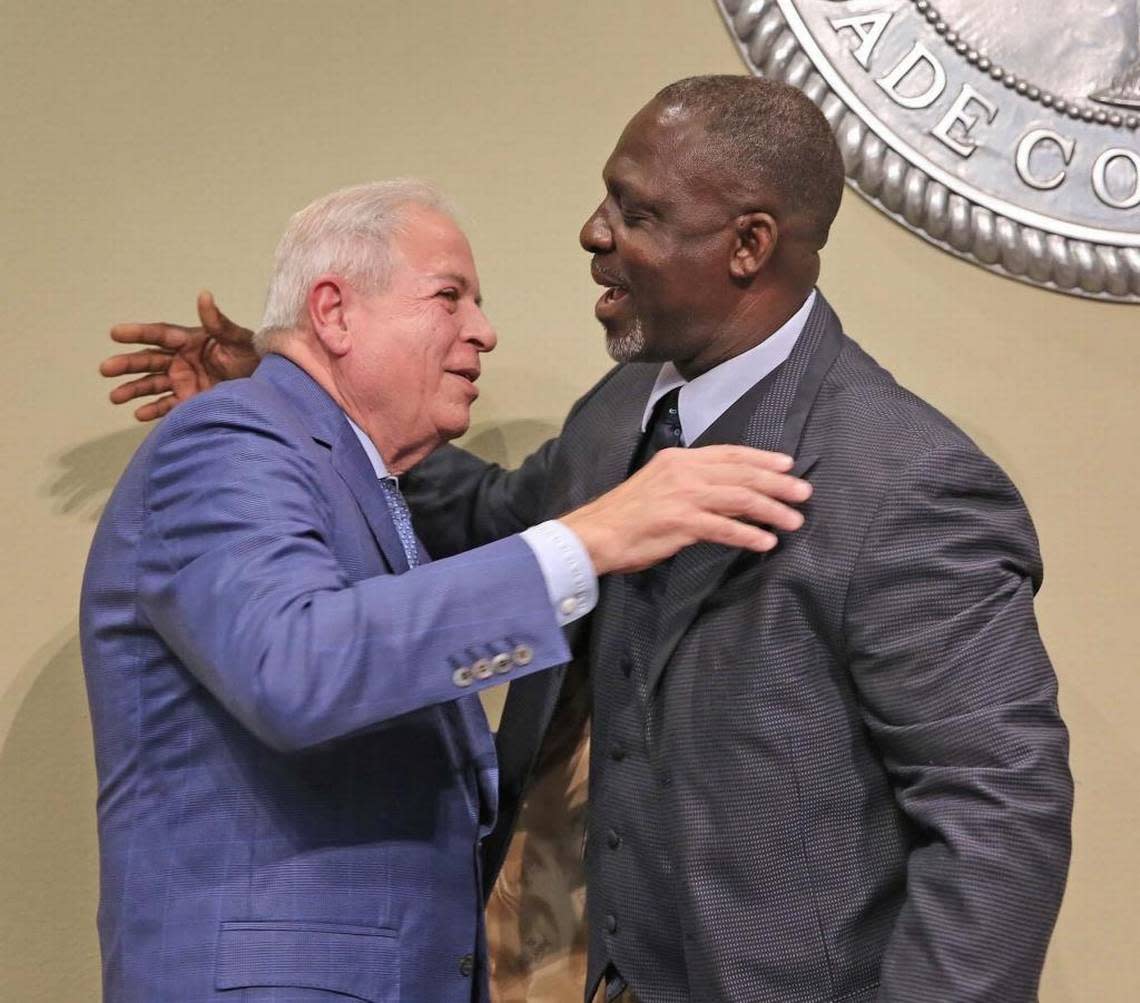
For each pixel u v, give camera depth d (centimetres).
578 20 305
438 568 208
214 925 216
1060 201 298
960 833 205
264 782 221
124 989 220
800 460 227
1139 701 306
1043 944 204
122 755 229
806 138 232
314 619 201
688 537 208
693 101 233
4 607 299
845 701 223
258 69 304
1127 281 300
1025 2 297
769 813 221
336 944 217
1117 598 306
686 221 230
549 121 305
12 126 299
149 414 283
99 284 301
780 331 238
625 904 239
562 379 307
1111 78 297
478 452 308
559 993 270
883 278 303
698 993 225
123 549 228
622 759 243
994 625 212
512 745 264
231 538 211
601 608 252
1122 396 306
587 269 306
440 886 232
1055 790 206
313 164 304
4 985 298
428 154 305
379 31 304
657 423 254
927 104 297
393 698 202
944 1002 200
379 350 241
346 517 230
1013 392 305
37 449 300
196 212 303
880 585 215
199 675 212
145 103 302
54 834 300
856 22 297
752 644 222
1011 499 222
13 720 299
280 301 246
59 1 300
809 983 220
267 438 224
